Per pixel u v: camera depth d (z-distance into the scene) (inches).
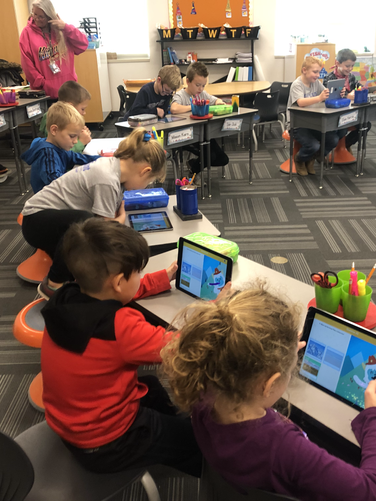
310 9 286.2
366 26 287.0
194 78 163.9
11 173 196.1
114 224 43.6
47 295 75.4
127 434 44.8
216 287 54.7
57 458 45.7
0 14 248.4
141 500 60.7
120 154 75.0
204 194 167.6
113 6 290.4
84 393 41.9
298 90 175.5
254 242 129.6
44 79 195.5
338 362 42.3
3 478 35.5
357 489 29.7
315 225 138.9
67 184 78.3
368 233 132.3
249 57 282.4
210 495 36.5
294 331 31.4
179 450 48.6
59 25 189.2
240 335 28.7
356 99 168.1
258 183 178.1
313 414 40.1
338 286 53.0
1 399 77.7
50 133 98.7
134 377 45.8
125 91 214.1
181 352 31.1
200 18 283.1
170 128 142.4
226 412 31.4
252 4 280.2
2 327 96.5
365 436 35.8
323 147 163.0
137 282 44.4
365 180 175.8
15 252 127.8
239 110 166.7
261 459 30.5
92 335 41.1
